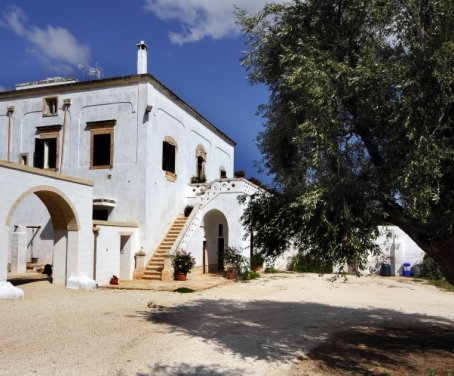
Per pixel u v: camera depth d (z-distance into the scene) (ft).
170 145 70.08
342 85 21.71
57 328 29.86
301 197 20.63
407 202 19.38
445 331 31.94
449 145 19.54
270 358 23.93
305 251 23.98
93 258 52.60
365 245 21.42
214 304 42.47
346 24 23.62
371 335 30.17
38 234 66.69
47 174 45.62
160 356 23.79
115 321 32.78
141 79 62.85
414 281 67.51
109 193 63.31
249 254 67.72
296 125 24.06
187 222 66.49
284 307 41.78
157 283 56.34
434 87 19.22
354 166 22.85
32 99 69.36
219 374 21.06
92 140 65.05
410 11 20.85
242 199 30.01
